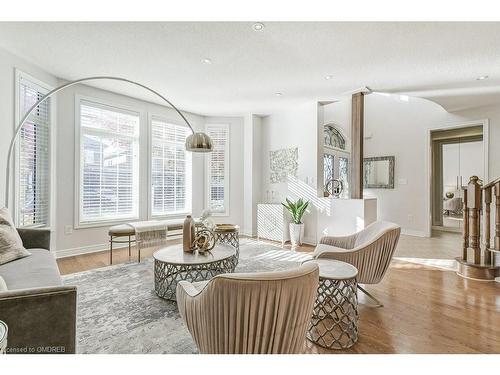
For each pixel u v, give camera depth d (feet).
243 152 19.20
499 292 8.84
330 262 7.45
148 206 15.90
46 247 8.80
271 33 8.34
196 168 18.47
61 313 4.18
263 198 19.02
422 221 18.93
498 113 15.62
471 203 10.49
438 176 20.47
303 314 3.97
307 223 16.33
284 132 17.75
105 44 9.18
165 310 7.41
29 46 9.41
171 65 10.72
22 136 10.71
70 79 12.44
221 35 8.52
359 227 13.78
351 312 6.11
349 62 10.28
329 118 21.57
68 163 12.84
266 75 11.65
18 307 3.97
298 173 16.88
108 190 14.40
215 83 12.68
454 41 8.61
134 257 12.73
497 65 10.33
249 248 14.96
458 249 14.80
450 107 16.46
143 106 15.62
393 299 8.30
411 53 9.46
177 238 17.13
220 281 3.63
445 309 7.62
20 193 10.73
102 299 8.07
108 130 14.30
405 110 19.86
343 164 22.82
